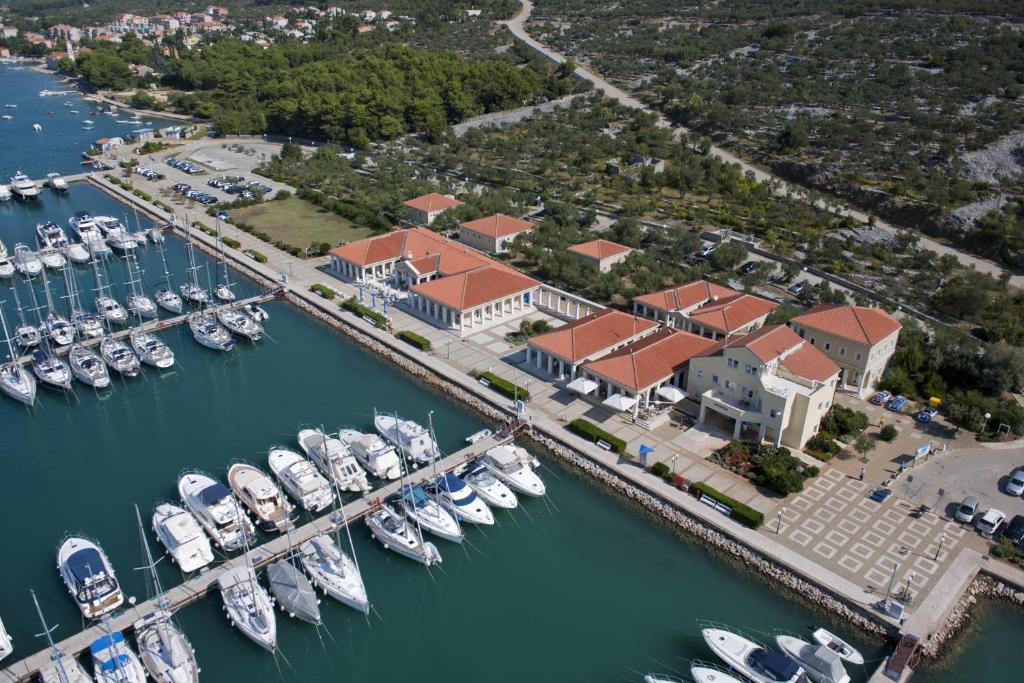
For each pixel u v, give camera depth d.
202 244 179.88
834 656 69.38
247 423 111.00
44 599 79.44
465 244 174.88
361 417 112.00
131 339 132.75
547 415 109.00
